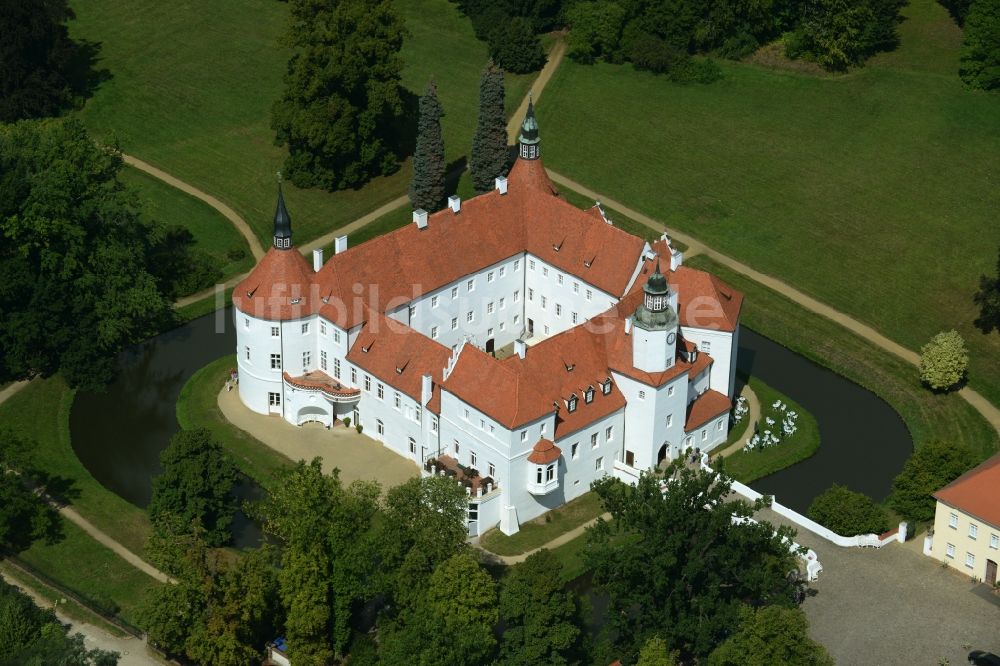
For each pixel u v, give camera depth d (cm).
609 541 18000
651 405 18900
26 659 15038
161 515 18150
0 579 16950
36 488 19425
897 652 16038
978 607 16688
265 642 16525
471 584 15538
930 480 18162
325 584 15938
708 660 15238
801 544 17738
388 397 19800
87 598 17362
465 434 18725
